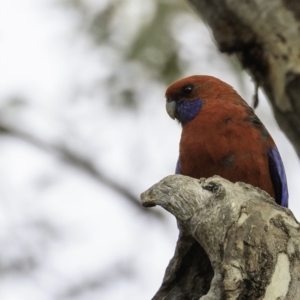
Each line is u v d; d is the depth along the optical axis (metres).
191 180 8.38
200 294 8.60
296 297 7.25
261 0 9.84
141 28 15.24
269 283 7.35
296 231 7.57
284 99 9.91
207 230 7.86
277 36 9.81
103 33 15.40
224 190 8.00
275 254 7.46
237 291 7.34
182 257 8.74
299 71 9.72
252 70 10.23
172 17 15.20
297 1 9.74
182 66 15.26
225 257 7.55
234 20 10.05
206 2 10.27
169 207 8.31
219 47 10.28
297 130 9.88
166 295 8.73
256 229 7.61
